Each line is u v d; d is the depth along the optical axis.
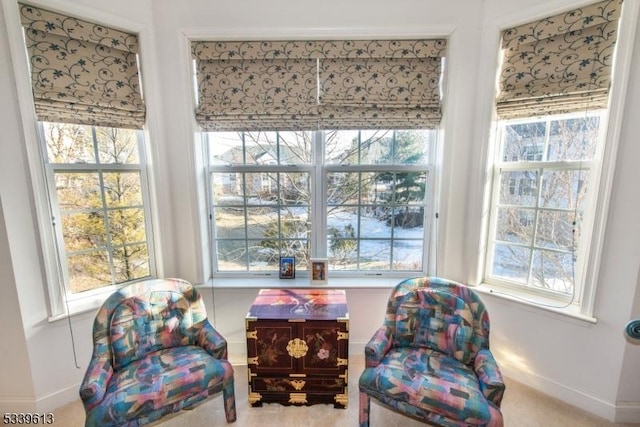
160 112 1.91
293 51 1.89
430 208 2.13
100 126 1.76
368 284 2.11
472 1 1.78
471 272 2.01
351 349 2.18
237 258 2.24
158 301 1.64
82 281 1.82
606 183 1.48
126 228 1.95
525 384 1.85
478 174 1.90
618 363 1.54
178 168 1.97
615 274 1.50
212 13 1.84
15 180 1.49
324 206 2.16
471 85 1.85
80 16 1.60
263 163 2.13
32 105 1.52
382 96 1.95
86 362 1.78
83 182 1.77
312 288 2.06
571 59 1.57
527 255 1.88
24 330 1.57
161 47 1.85
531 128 1.80
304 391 1.69
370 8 1.83
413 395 1.32
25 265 1.55
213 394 1.48
